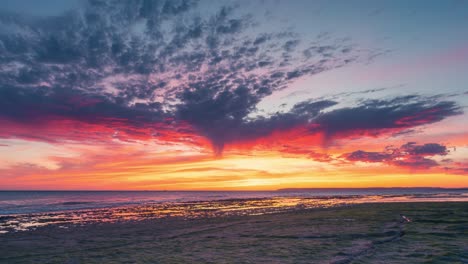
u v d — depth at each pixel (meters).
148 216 31.16
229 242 14.81
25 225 25.11
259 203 52.69
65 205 52.88
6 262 12.15
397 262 9.70
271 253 11.86
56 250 14.39
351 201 54.72
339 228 18.27
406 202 43.97
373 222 20.81
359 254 11.09
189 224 23.41
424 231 15.97
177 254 12.28
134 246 14.59
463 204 34.97
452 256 10.23
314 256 11.08
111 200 74.75
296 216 26.91
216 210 37.94
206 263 10.52
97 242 16.25
